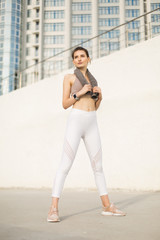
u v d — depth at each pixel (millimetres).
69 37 37750
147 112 4703
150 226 1601
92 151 2059
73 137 1972
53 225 1684
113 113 5215
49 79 7074
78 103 2020
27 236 1387
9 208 2660
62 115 6398
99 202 3100
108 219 1868
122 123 5023
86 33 37875
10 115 8039
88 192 4711
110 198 3463
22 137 7156
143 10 34250
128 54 5316
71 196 3955
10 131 7750
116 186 4863
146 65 4977
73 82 2055
